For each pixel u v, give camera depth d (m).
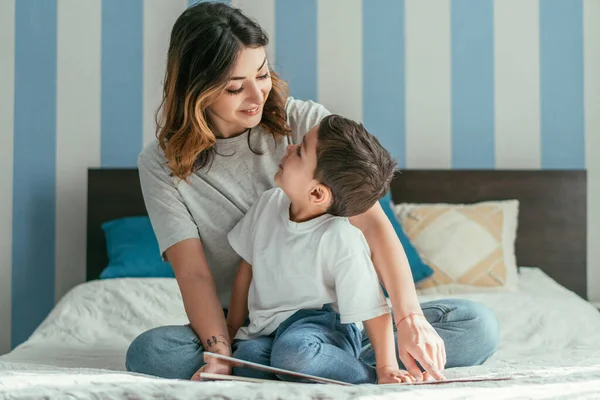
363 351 1.66
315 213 1.55
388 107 3.39
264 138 1.78
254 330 1.59
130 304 2.54
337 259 1.48
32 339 2.35
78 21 3.36
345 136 1.49
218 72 1.57
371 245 1.53
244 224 1.68
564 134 3.39
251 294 1.64
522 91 3.39
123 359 1.97
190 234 1.72
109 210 3.29
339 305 1.47
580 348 2.10
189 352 1.54
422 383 1.23
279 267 1.55
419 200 3.32
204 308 1.60
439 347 1.40
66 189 3.37
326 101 3.38
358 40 3.38
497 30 3.38
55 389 1.14
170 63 1.66
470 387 1.18
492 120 3.39
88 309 2.53
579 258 3.30
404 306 1.44
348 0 3.38
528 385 1.19
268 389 1.13
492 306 2.49
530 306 2.49
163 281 2.71
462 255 2.98
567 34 3.38
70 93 3.36
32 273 3.37
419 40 3.39
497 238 3.05
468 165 3.40
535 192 3.31
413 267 2.93
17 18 3.35
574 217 3.31
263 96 1.64
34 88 3.36
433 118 3.39
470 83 3.39
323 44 3.38
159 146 1.76
